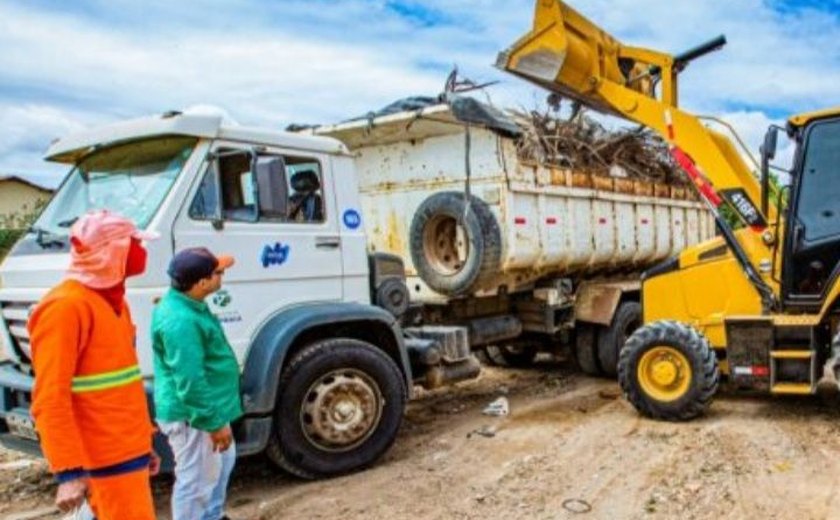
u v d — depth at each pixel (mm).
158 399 4020
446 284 7727
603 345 9125
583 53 7445
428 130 7812
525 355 10227
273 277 5457
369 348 5766
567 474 5398
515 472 5480
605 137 9703
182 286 3980
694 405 6523
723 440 5988
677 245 11172
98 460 2924
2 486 5684
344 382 5539
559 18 7273
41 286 4949
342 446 5566
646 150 10477
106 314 2957
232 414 4094
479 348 8945
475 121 7223
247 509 4980
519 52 7453
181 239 4953
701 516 4523
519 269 8000
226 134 5273
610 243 9438
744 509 4594
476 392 8648
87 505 3217
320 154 5887
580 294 9250
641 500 4828
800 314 6516
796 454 5586
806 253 6480
